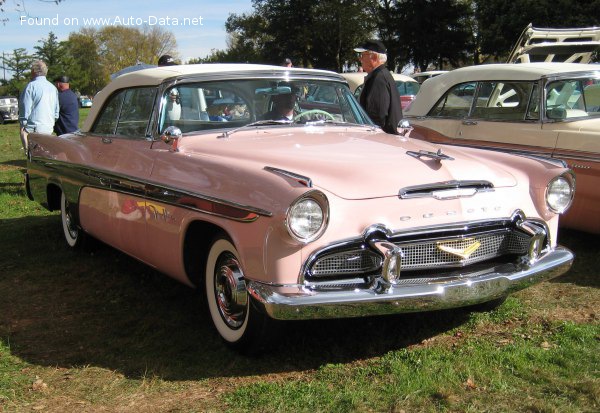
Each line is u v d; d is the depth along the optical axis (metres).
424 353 3.47
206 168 3.56
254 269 3.11
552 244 3.82
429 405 2.90
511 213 3.54
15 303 4.43
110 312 4.23
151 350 3.62
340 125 4.59
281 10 49.31
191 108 4.23
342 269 3.10
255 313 3.24
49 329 3.95
